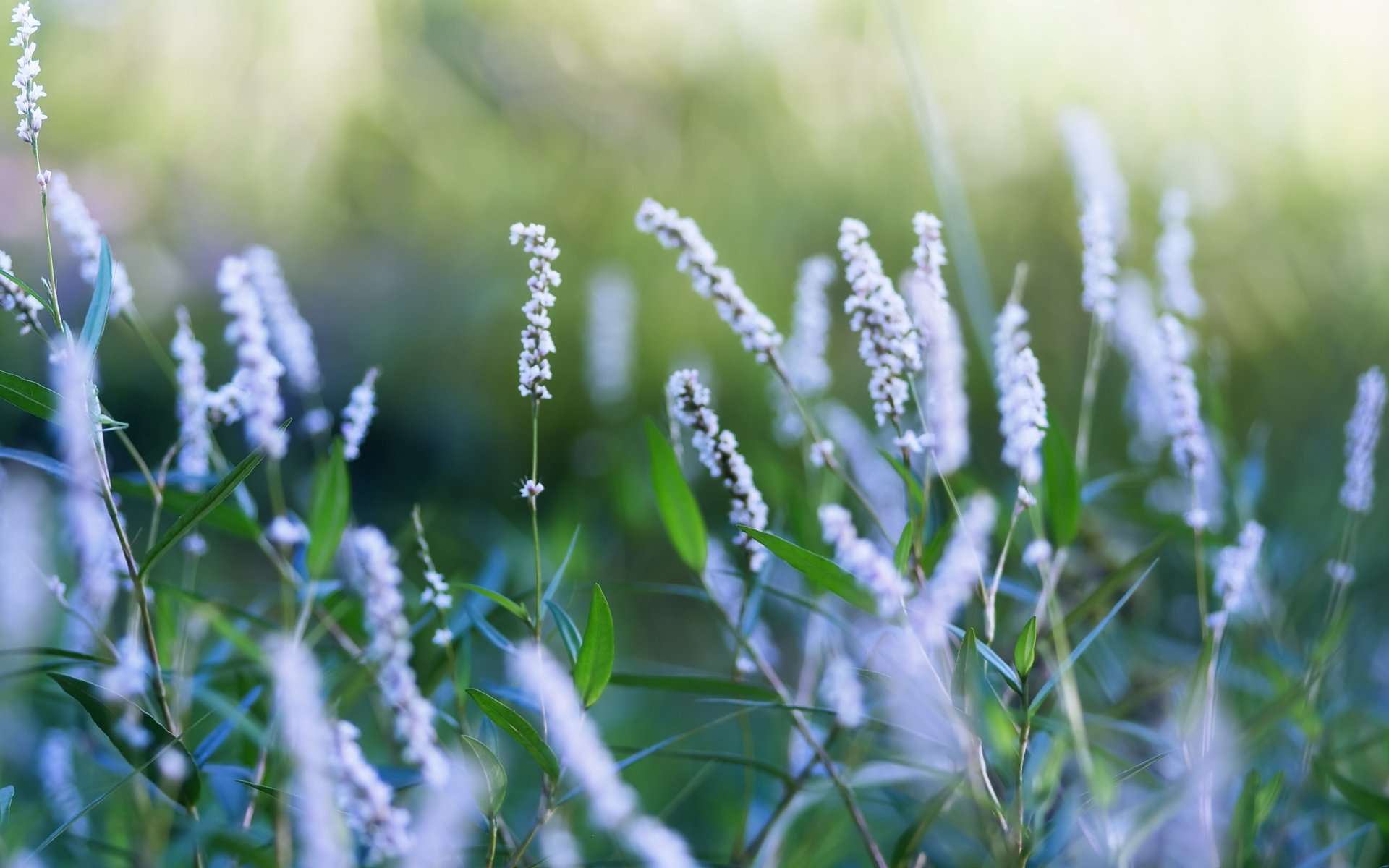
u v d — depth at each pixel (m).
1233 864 0.70
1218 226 1.57
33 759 0.81
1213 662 0.71
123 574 0.73
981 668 0.67
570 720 0.64
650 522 1.03
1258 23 1.62
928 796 0.77
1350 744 0.81
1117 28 1.66
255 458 0.67
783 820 0.75
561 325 1.87
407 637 0.70
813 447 0.70
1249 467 0.84
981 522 0.70
